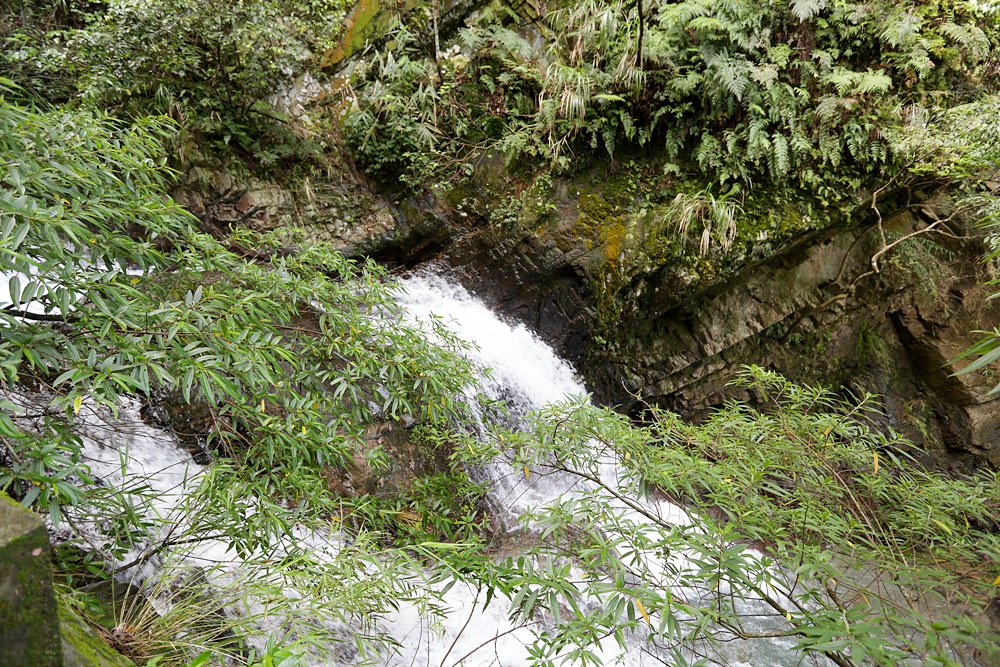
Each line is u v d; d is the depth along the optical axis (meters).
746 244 5.58
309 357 2.74
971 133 5.20
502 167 5.89
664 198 5.78
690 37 5.70
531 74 5.80
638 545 1.80
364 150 5.74
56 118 2.05
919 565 2.06
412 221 5.82
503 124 5.92
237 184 5.29
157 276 2.26
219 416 2.62
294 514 2.31
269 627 2.20
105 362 1.62
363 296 3.10
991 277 6.39
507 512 4.18
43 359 1.66
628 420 2.60
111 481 2.74
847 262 6.48
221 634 2.04
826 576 1.77
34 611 0.97
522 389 5.37
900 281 6.66
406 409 2.89
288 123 5.68
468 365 3.38
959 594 1.91
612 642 3.01
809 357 6.70
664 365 6.11
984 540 2.03
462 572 1.89
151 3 4.24
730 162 5.60
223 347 1.92
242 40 4.99
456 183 5.86
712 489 2.17
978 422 6.63
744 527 1.89
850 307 6.71
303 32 5.81
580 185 5.87
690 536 1.73
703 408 6.46
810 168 5.69
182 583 2.16
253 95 5.54
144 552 2.36
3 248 1.40
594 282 5.68
